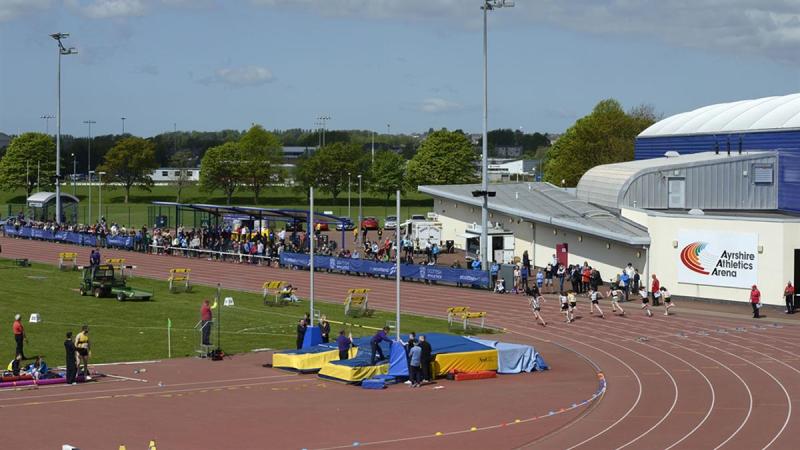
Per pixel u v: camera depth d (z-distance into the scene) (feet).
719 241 220.84
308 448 97.19
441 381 136.67
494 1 250.16
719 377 138.41
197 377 134.72
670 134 344.28
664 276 232.73
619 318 198.90
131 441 98.12
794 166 266.57
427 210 572.92
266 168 631.56
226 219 335.67
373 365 134.92
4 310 183.21
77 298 203.10
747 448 98.27
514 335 178.70
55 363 140.05
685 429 106.93
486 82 251.60
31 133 653.71
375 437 102.37
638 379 137.90
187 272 224.94
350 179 566.36
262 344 161.58
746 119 316.40
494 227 284.00
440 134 626.64
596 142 533.96
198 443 98.22
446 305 214.28
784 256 210.18
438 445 99.50
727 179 271.28
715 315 203.10
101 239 325.62
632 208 259.39
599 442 101.30
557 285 245.86
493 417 112.88
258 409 114.93
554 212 274.98
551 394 127.03
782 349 161.99
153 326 173.17
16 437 98.63
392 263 256.52
